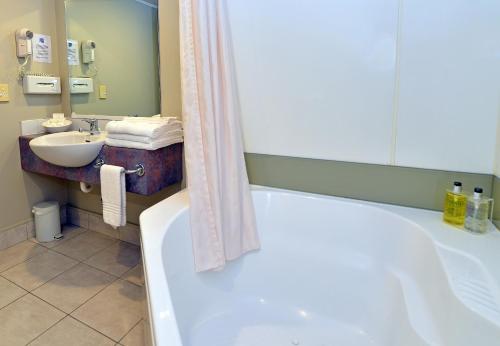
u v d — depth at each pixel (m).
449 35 1.15
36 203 2.38
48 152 1.77
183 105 1.27
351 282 1.32
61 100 2.41
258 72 1.49
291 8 1.37
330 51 1.34
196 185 1.29
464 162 1.22
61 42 2.30
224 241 1.38
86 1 2.14
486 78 1.13
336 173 1.45
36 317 1.53
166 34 1.79
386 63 1.26
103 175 1.68
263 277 1.48
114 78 2.09
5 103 2.11
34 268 1.96
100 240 2.34
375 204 1.36
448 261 0.92
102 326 1.48
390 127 1.31
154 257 0.98
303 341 1.24
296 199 1.47
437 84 1.20
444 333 0.82
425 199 1.30
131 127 1.63
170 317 0.73
